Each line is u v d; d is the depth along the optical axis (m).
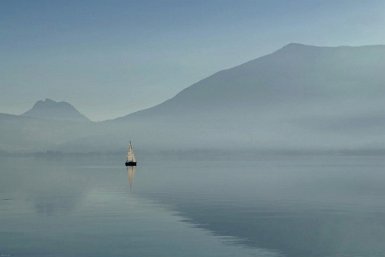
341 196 79.38
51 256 39.47
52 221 55.22
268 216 58.31
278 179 124.38
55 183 114.56
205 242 43.69
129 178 133.62
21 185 108.12
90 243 43.50
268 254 39.72
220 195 82.56
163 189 94.69
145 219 56.41
